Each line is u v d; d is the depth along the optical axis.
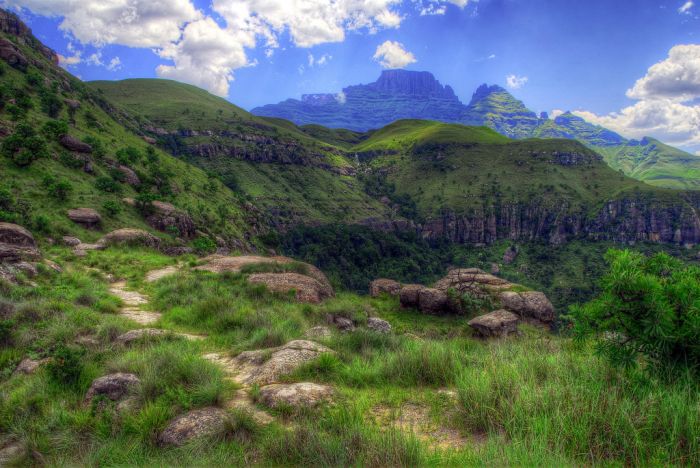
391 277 168.88
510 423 3.82
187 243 59.84
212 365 6.15
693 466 3.00
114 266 19.59
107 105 152.75
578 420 3.60
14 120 65.12
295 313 11.94
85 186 55.69
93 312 10.02
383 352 7.43
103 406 4.84
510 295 17.62
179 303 12.88
